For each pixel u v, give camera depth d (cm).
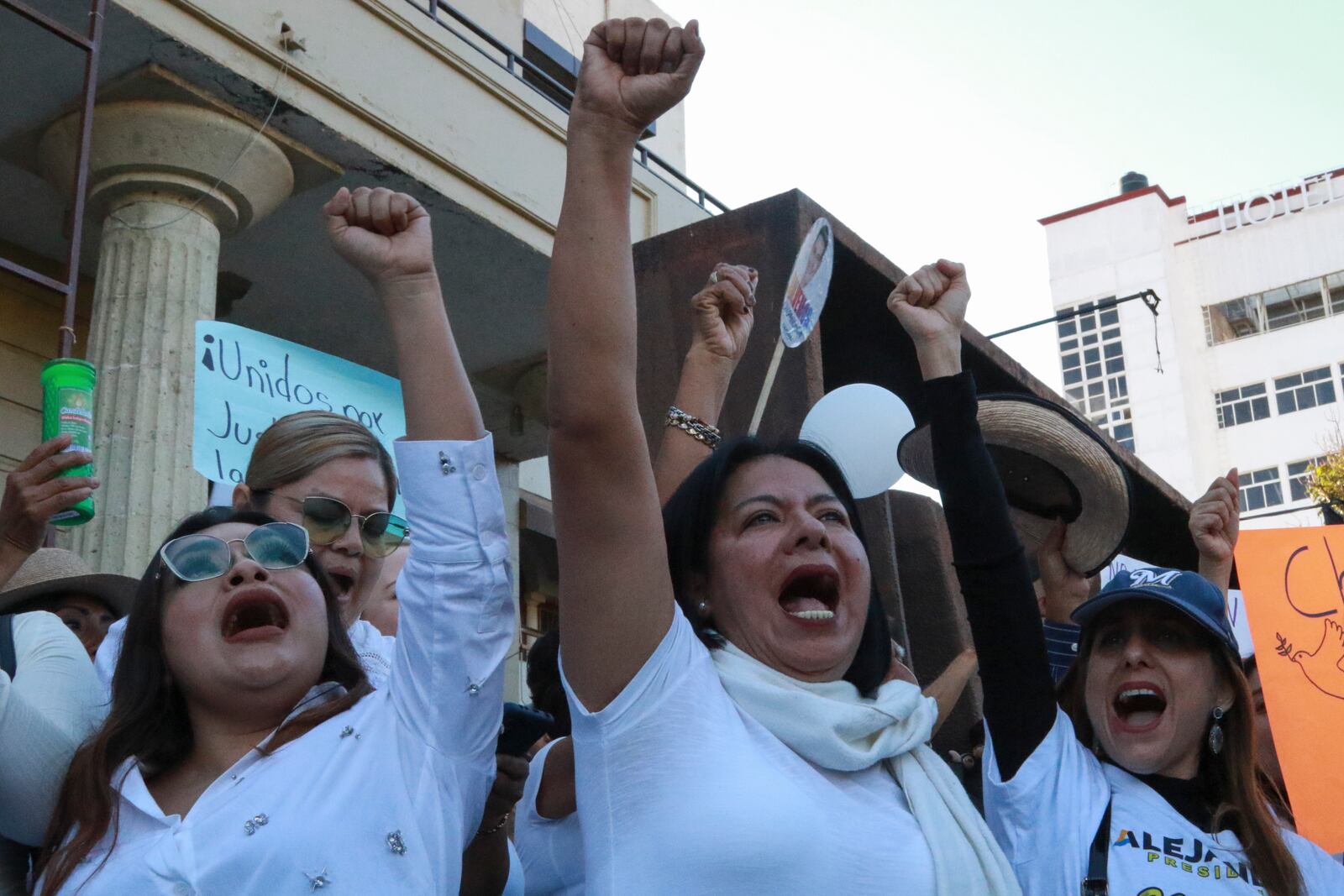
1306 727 434
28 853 250
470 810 230
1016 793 268
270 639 237
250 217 744
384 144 795
